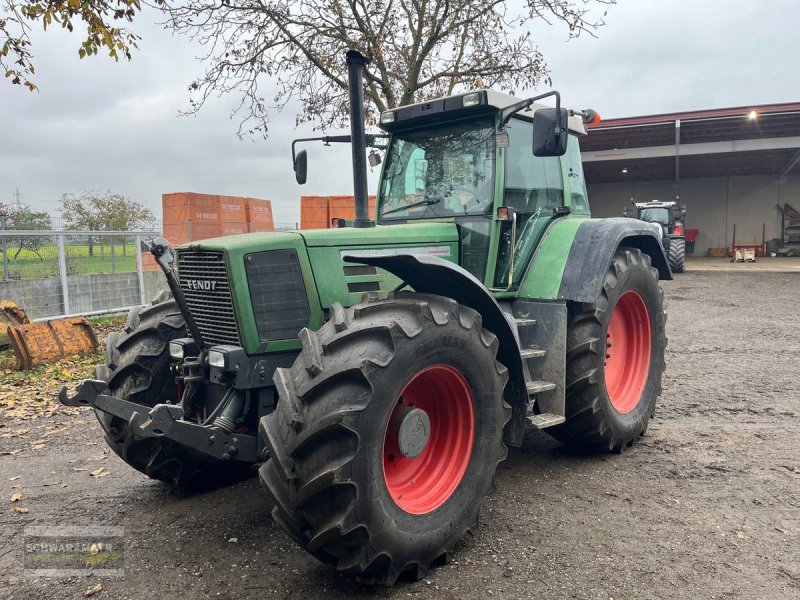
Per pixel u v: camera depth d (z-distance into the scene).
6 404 6.07
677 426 4.93
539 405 3.99
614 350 4.67
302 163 4.54
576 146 5.08
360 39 8.97
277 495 2.56
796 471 3.93
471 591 2.67
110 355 3.80
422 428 2.90
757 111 21.14
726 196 31.06
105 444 4.88
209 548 3.10
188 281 3.40
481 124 4.04
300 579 2.79
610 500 3.57
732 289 14.95
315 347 2.65
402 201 4.38
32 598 2.69
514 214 3.84
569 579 2.74
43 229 10.89
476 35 9.37
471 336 2.94
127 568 2.92
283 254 3.19
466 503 2.97
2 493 3.91
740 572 2.77
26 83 8.08
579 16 8.58
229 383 3.13
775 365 7.06
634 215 20.16
